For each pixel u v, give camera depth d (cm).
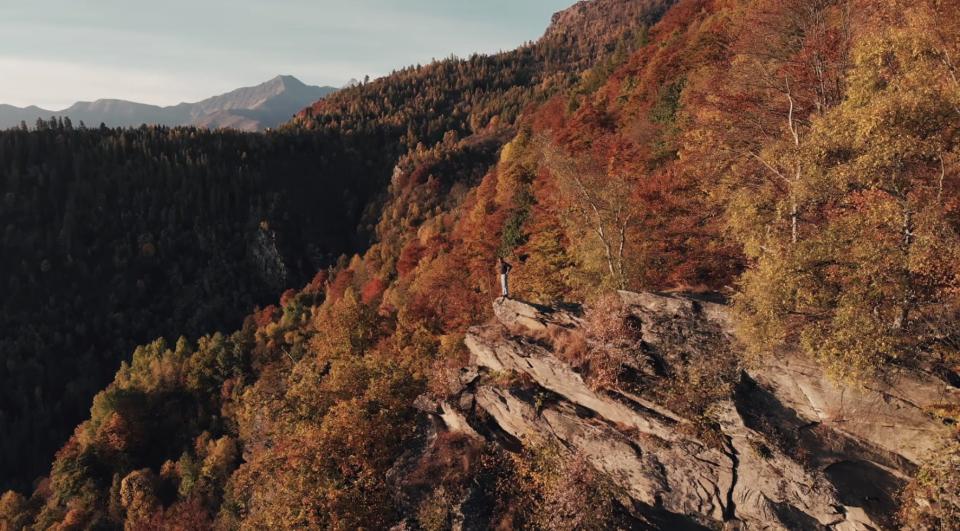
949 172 1605
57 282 17200
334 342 5091
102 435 7356
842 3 2527
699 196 3120
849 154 1762
